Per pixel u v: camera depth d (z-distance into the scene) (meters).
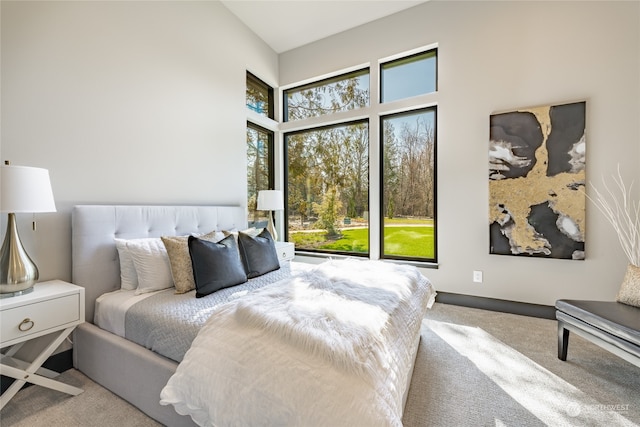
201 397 1.07
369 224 3.61
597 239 2.50
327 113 3.98
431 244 3.33
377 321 1.21
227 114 3.24
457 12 3.04
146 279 1.90
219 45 3.14
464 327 2.51
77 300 1.64
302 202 4.24
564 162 2.58
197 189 2.86
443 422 1.41
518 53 2.77
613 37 2.43
